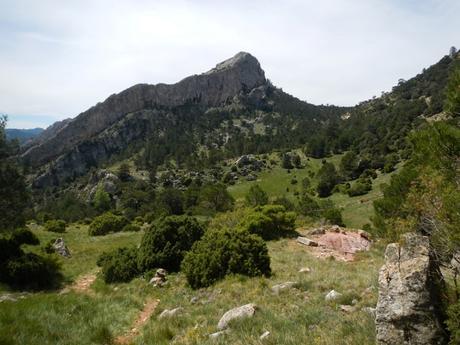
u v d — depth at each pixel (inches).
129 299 562.9
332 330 305.4
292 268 649.6
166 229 772.0
